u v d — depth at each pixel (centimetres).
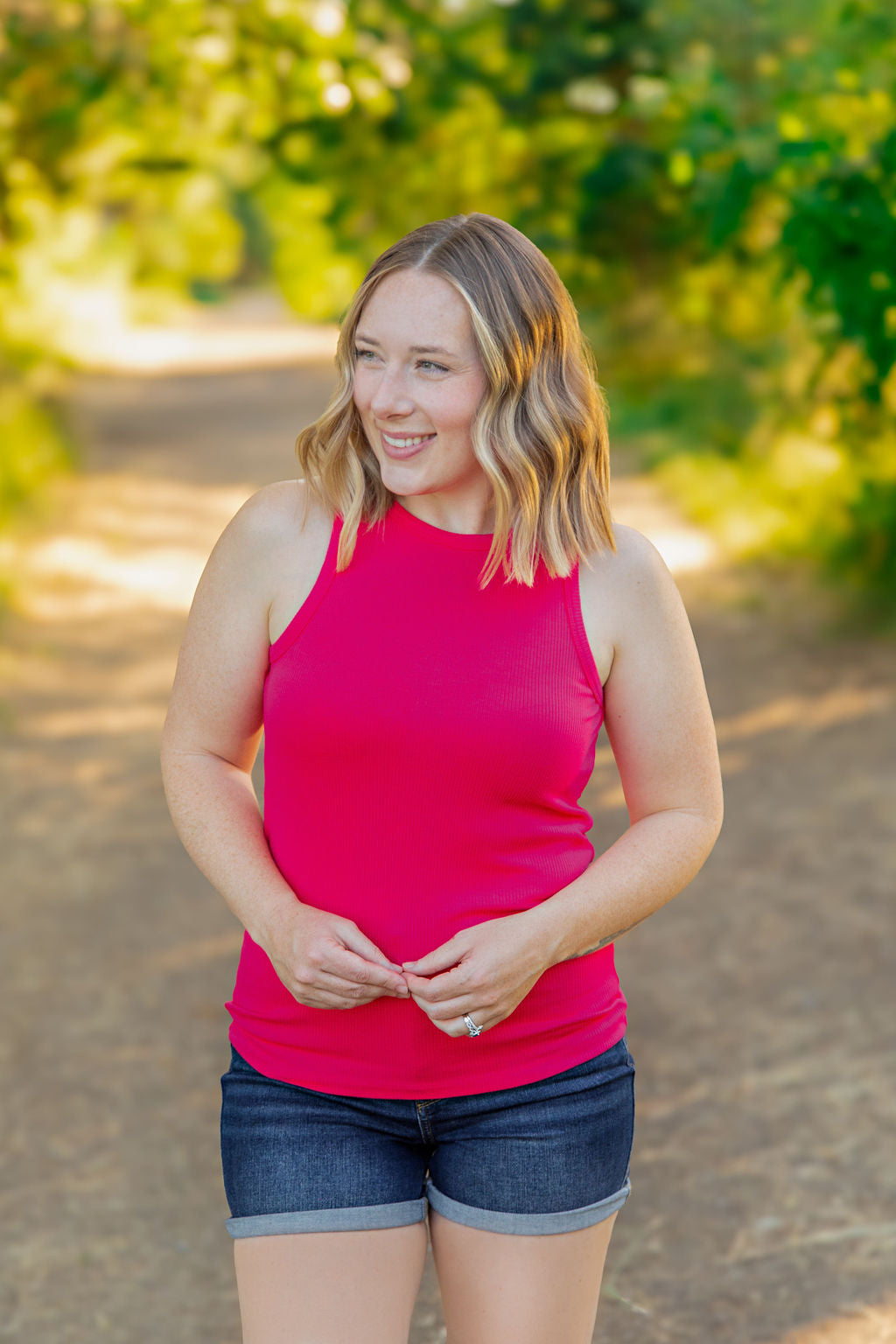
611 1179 180
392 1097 176
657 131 786
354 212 847
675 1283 299
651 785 186
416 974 171
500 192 845
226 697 184
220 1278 309
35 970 461
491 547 174
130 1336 288
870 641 785
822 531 942
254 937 176
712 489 1103
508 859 175
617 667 182
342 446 177
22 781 639
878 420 685
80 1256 315
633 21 778
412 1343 278
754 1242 312
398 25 784
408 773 171
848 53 682
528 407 172
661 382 1332
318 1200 173
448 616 174
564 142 827
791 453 1046
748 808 585
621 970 453
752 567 947
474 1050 176
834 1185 333
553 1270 176
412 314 169
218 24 759
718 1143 354
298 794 176
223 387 2272
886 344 593
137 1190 342
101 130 831
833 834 554
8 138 810
